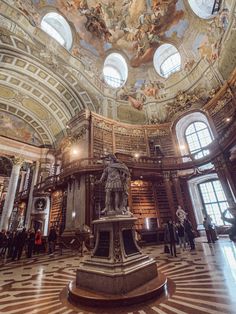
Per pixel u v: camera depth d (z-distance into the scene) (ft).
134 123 65.87
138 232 38.50
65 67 57.11
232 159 41.14
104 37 70.44
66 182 49.60
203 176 50.31
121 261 13.21
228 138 39.37
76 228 40.57
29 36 49.29
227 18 46.85
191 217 47.65
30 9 50.83
